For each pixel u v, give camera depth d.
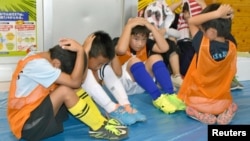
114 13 2.36
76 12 2.26
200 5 2.12
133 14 2.38
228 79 1.59
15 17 2.13
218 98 1.58
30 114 1.26
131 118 1.48
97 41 1.42
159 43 1.83
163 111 1.65
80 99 1.30
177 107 1.64
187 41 2.17
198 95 1.61
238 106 1.77
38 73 1.24
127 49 1.77
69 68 1.29
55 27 2.23
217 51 1.50
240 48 2.79
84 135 1.37
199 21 1.51
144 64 1.78
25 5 2.13
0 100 1.75
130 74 1.80
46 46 2.23
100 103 1.49
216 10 1.49
